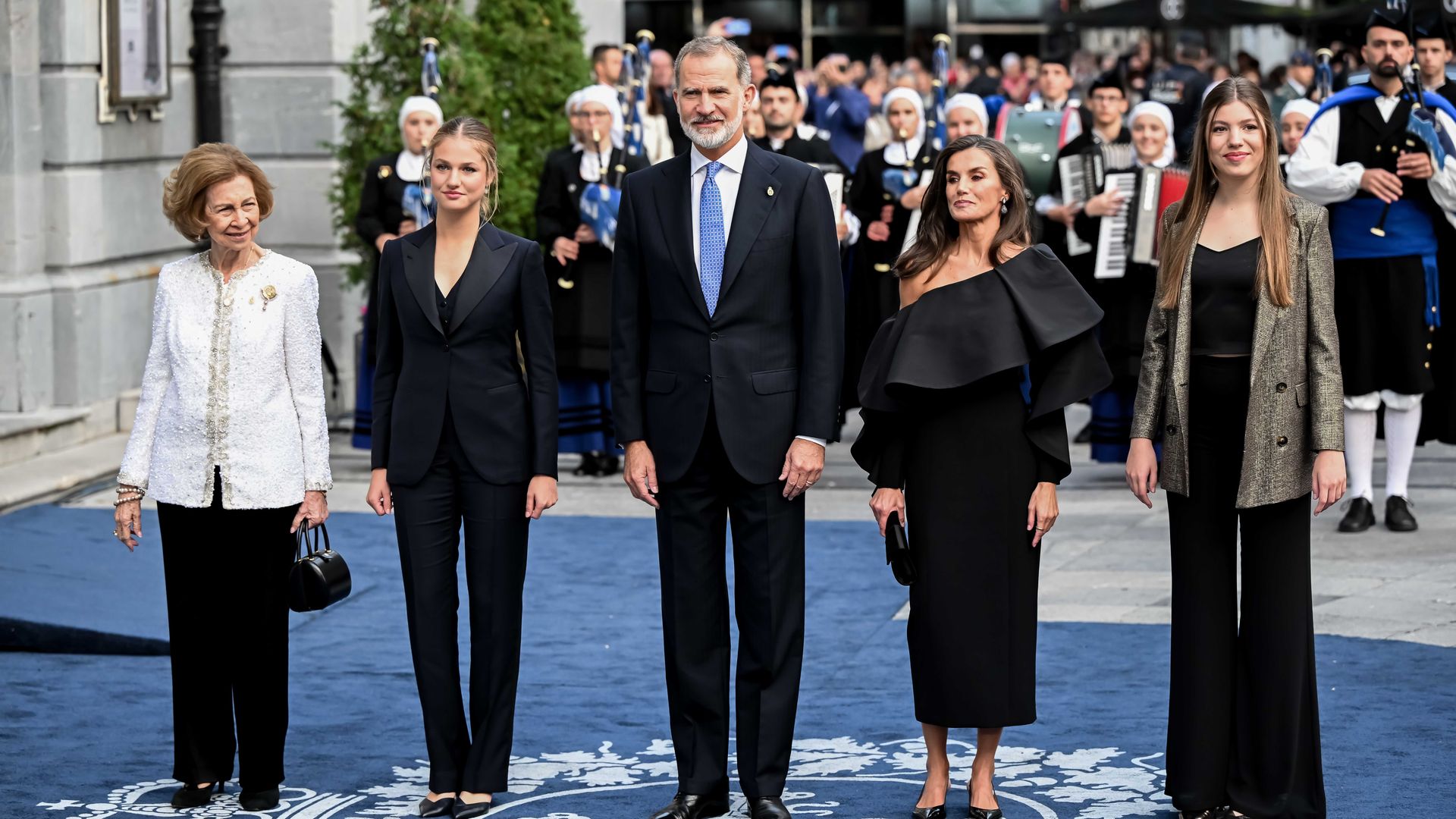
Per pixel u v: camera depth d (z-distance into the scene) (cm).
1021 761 1125
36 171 2073
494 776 1048
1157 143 1933
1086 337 1005
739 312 1013
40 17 2081
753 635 1026
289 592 1044
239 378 1033
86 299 2133
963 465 1005
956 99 2094
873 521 1845
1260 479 970
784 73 2109
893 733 1195
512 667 1057
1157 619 1450
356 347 2362
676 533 1035
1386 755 1108
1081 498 1934
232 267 1048
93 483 1980
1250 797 992
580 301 2031
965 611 1002
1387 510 1727
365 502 1931
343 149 2225
